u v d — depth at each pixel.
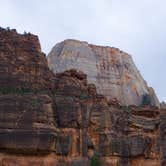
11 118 65.94
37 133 66.12
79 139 72.94
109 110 81.38
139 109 88.38
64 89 75.31
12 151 65.81
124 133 83.38
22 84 74.31
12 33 77.38
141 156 84.25
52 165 67.94
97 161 74.88
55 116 71.62
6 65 74.31
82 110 74.62
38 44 78.81
